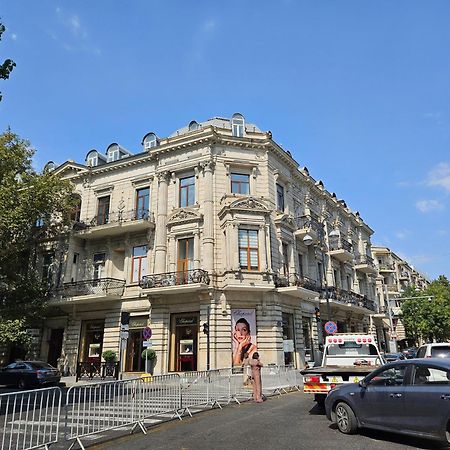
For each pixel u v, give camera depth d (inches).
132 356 938.7
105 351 922.1
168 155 1035.3
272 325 887.1
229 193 968.3
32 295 992.9
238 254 898.7
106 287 971.9
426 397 265.0
